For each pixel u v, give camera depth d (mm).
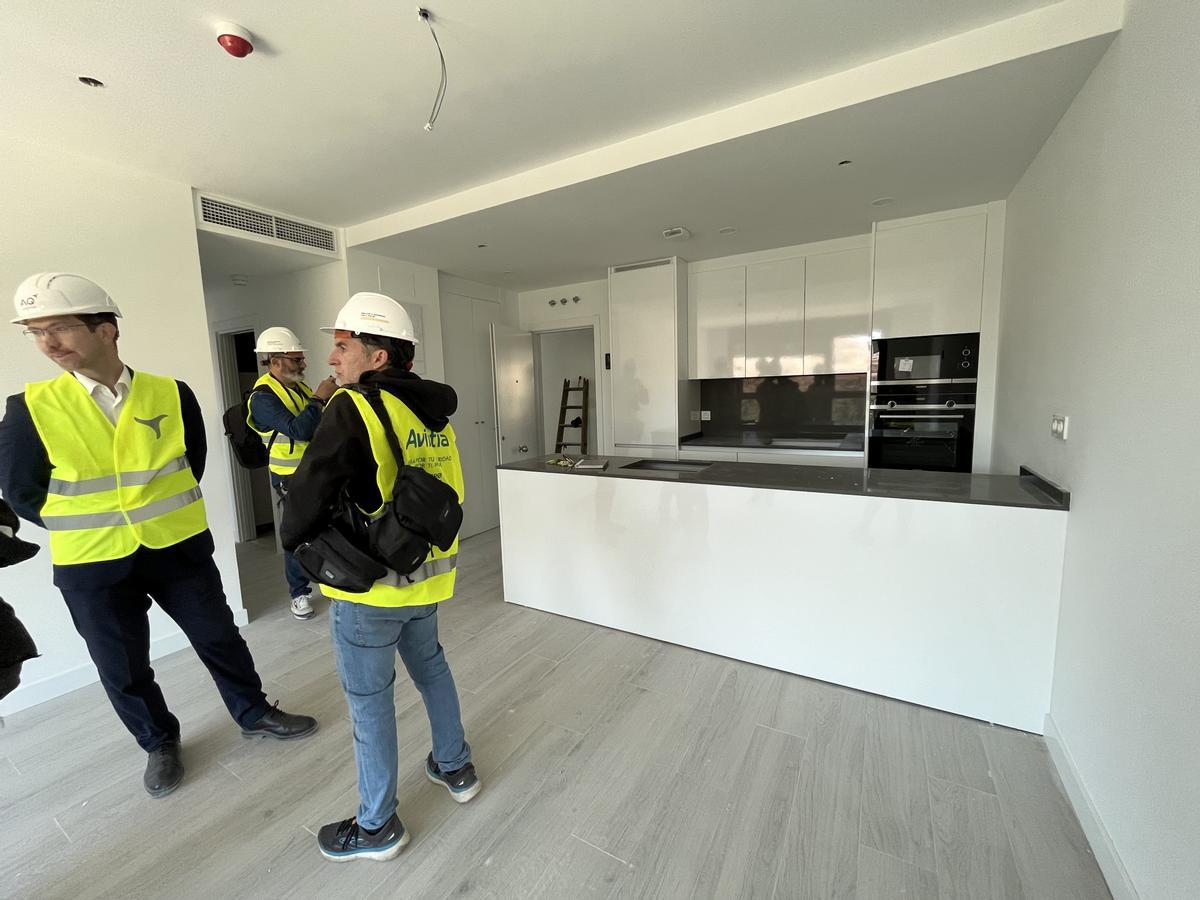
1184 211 1071
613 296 4336
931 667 1938
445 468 1432
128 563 1620
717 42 1736
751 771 1665
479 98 2021
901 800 1535
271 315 3984
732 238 3604
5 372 2078
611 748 1788
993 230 2930
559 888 1299
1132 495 1259
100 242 2357
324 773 1727
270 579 3627
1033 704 1792
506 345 4758
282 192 2836
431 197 3020
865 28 1679
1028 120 1995
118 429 1591
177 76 1801
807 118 1997
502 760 1745
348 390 1218
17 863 1411
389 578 1260
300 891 1312
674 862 1359
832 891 1268
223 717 2041
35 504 1524
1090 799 1404
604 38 1702
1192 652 1000
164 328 2576
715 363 4230
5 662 1096
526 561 2934
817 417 4246
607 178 2518
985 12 1600
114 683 1650
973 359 3057
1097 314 1519
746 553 2248
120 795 1650
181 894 1312
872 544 1986
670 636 2496
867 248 3529
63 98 1886
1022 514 1743
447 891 1300
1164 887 1062
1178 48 1117
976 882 1280
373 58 1755
